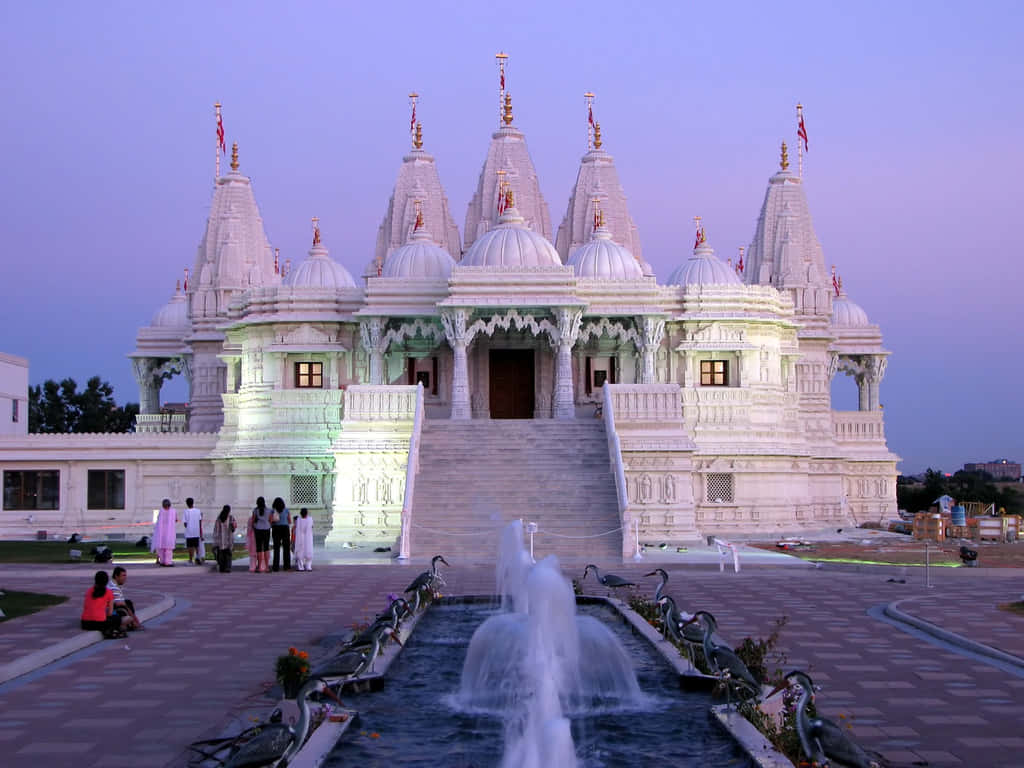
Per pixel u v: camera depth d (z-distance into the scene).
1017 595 26.59
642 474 44.16
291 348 52.03
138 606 23.77
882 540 49.09
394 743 12.69
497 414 53.59
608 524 38.41
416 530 38.28
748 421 52.12
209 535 52.16
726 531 50.12
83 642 19.22
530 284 49.62
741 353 53.12
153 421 68.19
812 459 57.94
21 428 65.56
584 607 23.41
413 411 44.38
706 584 29.30
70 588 28.48
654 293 52.16
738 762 11.86
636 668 16.67
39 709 14.55
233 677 16.58
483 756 12.13
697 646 15.90
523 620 16.20
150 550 43.03
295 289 52.75
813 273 61.59
